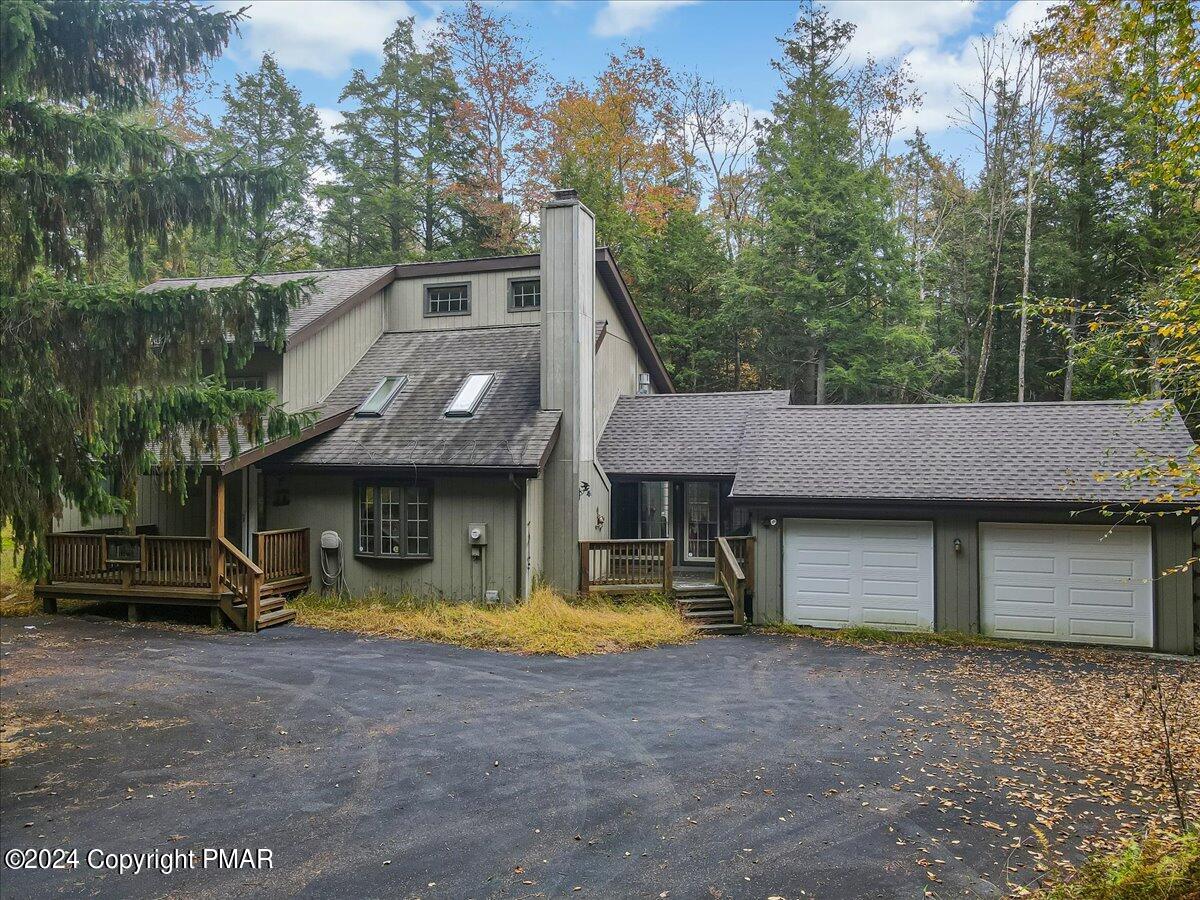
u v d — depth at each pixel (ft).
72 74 24.81
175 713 30.45
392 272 64.90
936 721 29.63
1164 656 41.52
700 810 21.75
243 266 94.12
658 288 95.76
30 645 41.45
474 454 49.08
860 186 85.87
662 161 98.73
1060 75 82.48
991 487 44.91
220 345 26.89
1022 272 89.71
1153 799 22.26
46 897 17.35
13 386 24.02
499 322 62.39
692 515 59.00
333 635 44.29
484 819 21.24
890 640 45.01
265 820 21.22
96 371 24.95
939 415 52.75
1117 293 82.74
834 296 86.84
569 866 18.62
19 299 23.67
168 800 22.57
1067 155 85.05
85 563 48.03
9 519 25.05
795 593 48.83
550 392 52.16
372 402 56.03
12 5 20.53
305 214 104.42
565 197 52.47
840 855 19.07
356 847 19.66
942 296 105.81
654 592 50.03
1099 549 43.80
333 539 51.39
